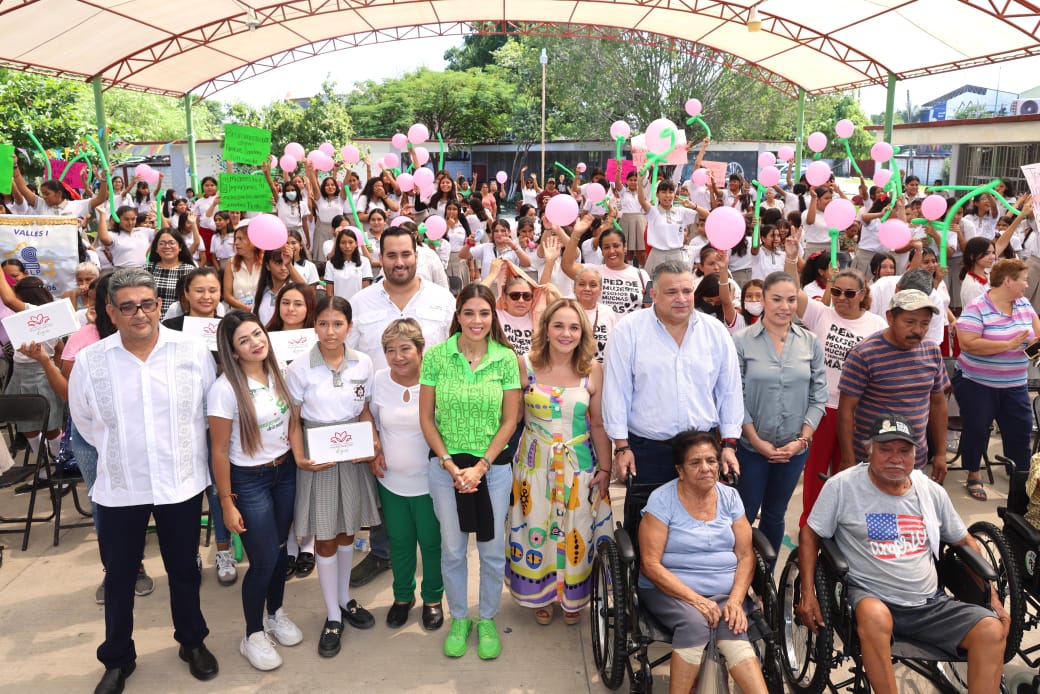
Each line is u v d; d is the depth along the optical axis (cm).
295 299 458
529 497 404
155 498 344
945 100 3944
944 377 443
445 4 1828
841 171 4397
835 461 498
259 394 367
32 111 1948
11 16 1274
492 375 376
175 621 376
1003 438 568
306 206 1223
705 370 386
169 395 342
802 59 1936
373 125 3909
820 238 1187
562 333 378
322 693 368
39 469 516
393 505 405
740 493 430
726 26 1850
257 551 373
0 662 391
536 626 427
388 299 460
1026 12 1223
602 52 3438
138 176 1009
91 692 368
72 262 737
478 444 374
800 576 366
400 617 424
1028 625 382
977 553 356
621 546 341
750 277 906
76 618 433
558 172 3972
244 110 3416
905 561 349
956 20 1355
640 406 391
